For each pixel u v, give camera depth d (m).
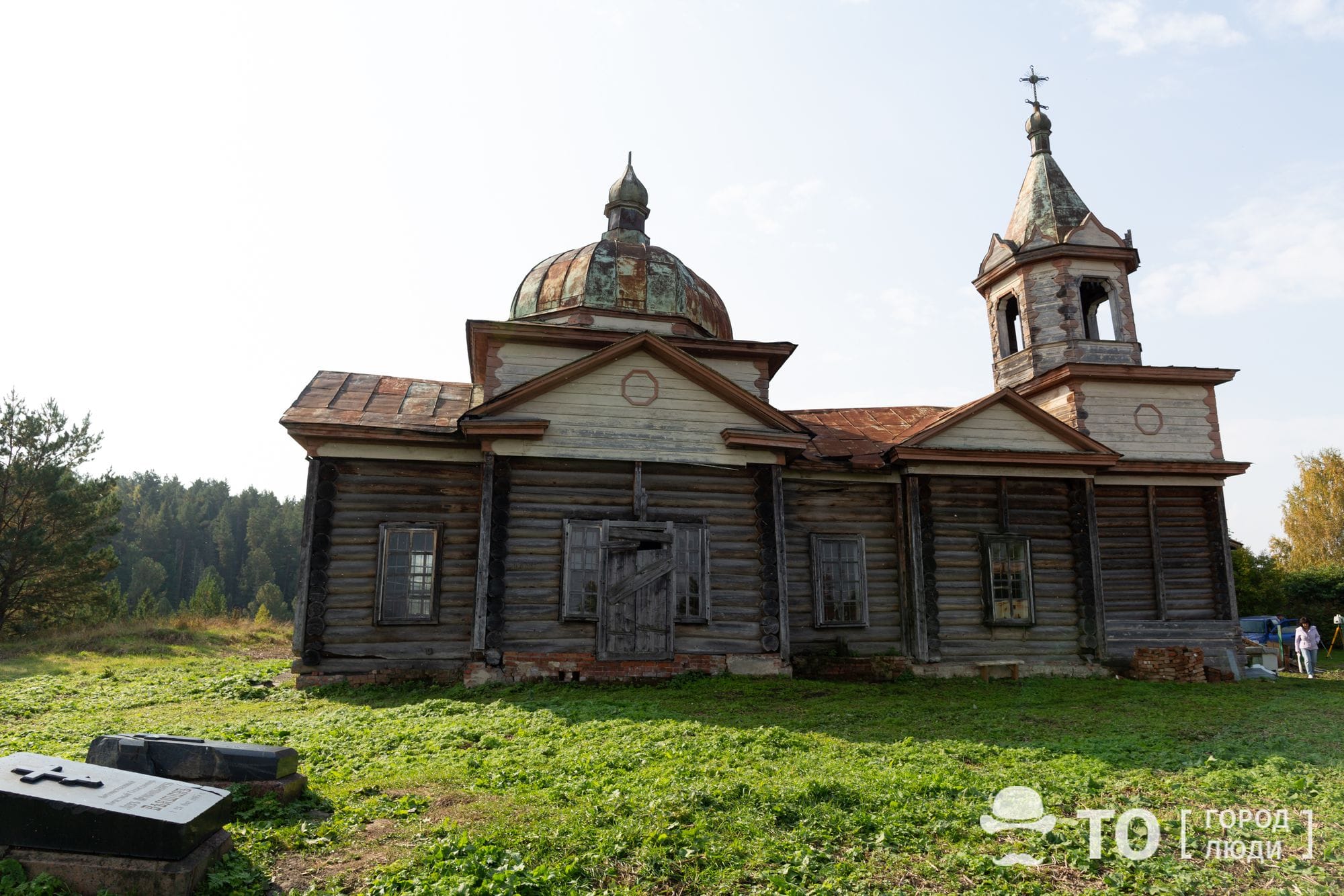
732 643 16.02
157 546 95.19
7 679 16.81
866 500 18.81
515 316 21.25
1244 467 21.12
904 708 12.91
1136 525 20.86
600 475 16.23
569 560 15.66
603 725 10.63
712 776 8.03
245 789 7.02
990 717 12.17
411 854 5.96
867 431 20.56
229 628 28.67
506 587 15.43
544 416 16.08
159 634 25.34
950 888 5.68
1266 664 21.80
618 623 15.50
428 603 15.91
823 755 9.12
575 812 6.81
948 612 18.05
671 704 12.76
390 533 16.00
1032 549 18.66
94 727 11.34
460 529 16.31
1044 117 24.45
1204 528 21.28
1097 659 18.36
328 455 15.83
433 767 8.55
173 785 6.00
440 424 16.28
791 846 6.24
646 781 7.79
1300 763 9.21
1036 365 22.31
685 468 16.56
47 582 28.78
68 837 5.41
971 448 18.45
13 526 28.23
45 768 5.91
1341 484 46.16
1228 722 12.09
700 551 16.23
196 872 5.43
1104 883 5.80
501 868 5.66
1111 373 21.39
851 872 5.85
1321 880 5.97
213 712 12.99
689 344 18.66
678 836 6.33
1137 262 22.66
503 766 8.59
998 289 23.77
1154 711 13.08
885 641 18.23
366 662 15.48
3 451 28.23
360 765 8.75
